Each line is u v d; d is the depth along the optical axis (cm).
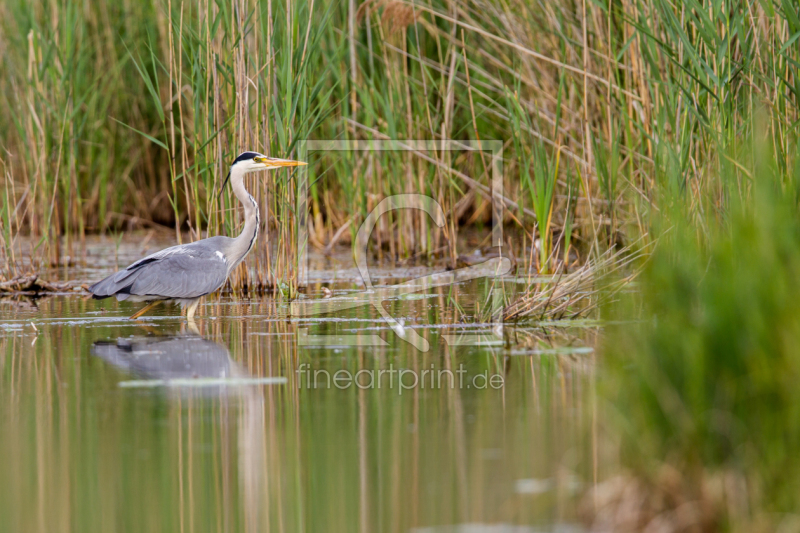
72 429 859
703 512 592
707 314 661
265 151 1568
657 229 938
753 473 604
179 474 754
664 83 1382
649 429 654
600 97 1778
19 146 2161
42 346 1188
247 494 712
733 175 1059
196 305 1386
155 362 1100
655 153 1407
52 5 2006
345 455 788
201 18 1591
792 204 854
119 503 703
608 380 776
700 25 1252
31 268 1758
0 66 2281
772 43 1234
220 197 1573
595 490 654
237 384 1014
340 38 1972
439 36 2020
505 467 746
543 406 910
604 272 1379
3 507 695
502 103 2052
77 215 2467
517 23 1828
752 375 629
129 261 1986
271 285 1644
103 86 2311
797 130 1159
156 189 2539
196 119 1547
